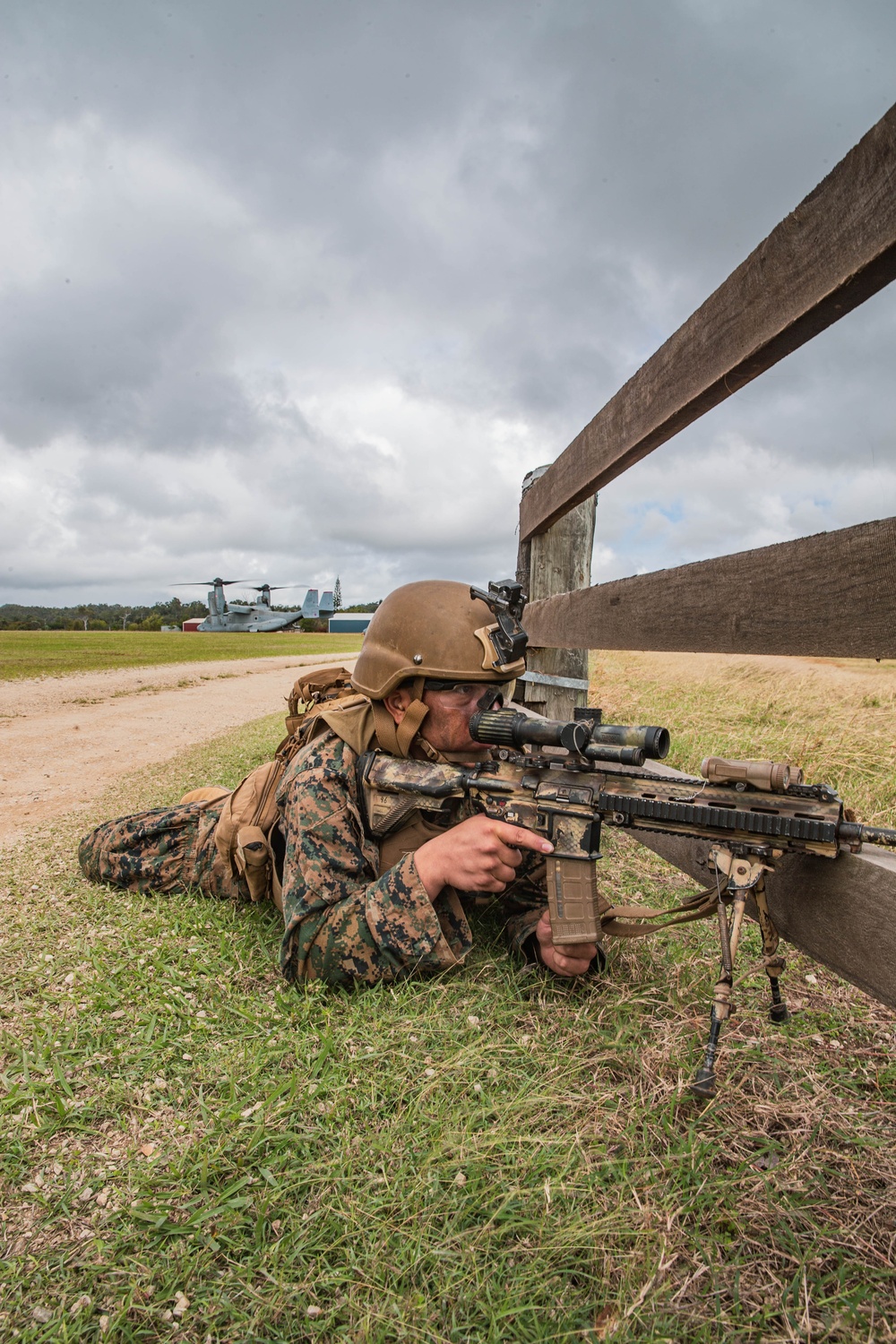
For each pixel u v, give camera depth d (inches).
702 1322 49.7
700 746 205.0
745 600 81.2
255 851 108.7
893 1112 68.2
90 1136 69.7
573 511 196.5
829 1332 48.6
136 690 682.8
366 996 87.7
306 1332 50.7
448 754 96.1
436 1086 71.5
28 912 122.3
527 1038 79.4
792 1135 65.9
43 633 2608.3
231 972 97.8
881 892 60.4
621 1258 54.1
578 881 80.7
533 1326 49.6
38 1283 55.1
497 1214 57.0
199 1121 70.9
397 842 96.5
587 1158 62.7
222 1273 55.3
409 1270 53.8
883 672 315.9
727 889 69.3
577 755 79.4
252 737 340.8
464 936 92.4
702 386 84.1
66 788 252.4
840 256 58.4
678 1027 80.4
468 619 91.0
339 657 1432.1
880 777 165.5
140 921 115.0
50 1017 88.7
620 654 465.7
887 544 58.0
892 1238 55.5
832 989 88.7
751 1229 56.7
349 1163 63.5
